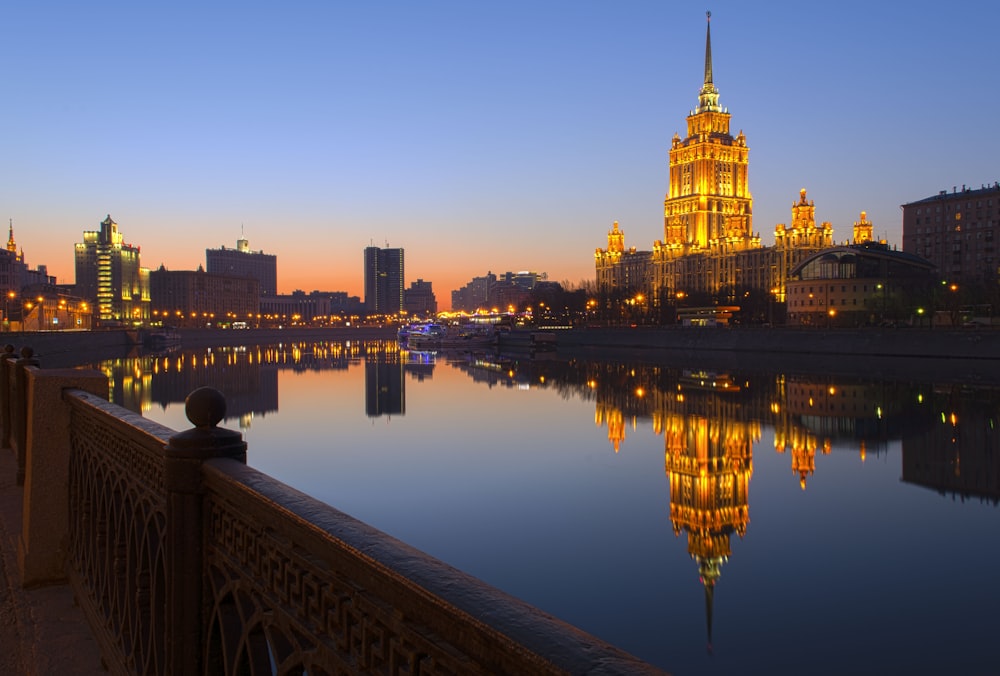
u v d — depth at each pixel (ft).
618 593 61.77
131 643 16.56
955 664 48.16
